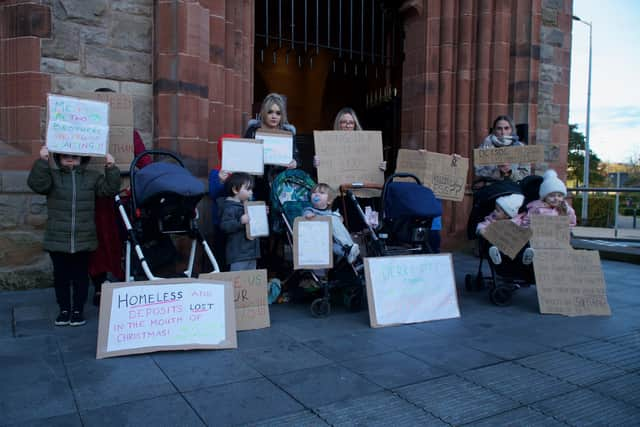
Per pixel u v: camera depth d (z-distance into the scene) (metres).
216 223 5.29
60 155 4.04
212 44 5.95
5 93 5.36
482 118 7.96
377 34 9.89
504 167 5.64
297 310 4.83
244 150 4.70
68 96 3.88
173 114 5.52
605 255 8.44
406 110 8.37
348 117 5.66
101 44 5.60
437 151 8.04
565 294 4.88
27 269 5.34
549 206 5.13
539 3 8.07
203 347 3.61
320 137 5.38
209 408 2.71
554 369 3.40
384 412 2.72
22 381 3.01
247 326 4.16
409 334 4.12
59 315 4.12
